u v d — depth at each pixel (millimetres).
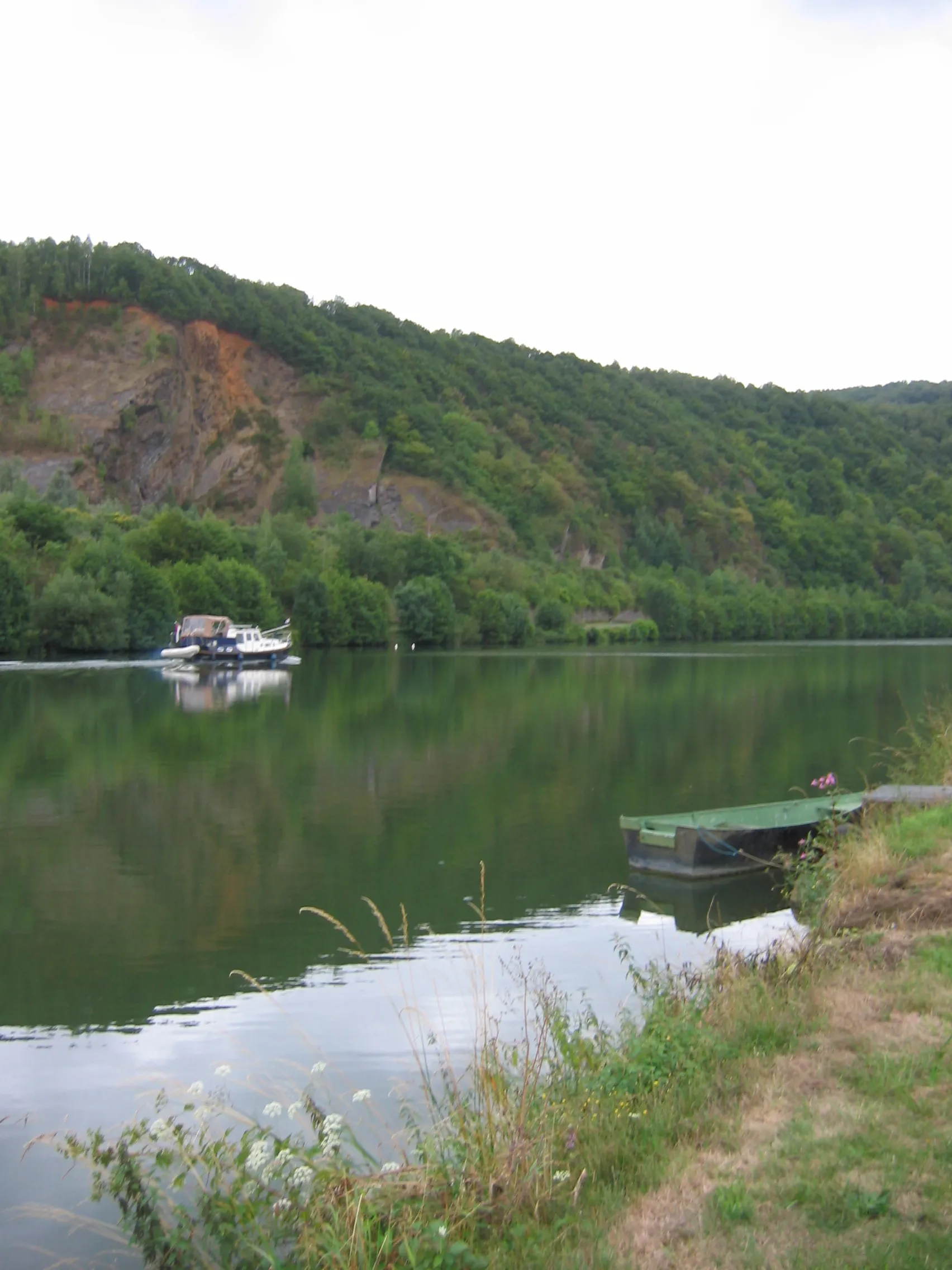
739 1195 5828
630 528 173500
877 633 155250
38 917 15289
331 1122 7277
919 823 14477
